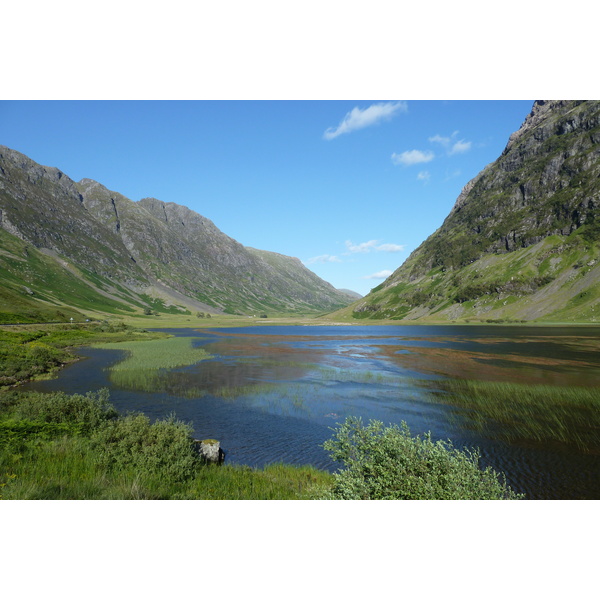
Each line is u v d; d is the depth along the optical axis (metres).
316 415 28.66
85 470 12.62
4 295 135.88
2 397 22.89
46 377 42.69
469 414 28.62
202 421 26.95
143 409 30.09
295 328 191.50
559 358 58.62
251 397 34.41
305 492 13.16
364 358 63.69
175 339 103.12
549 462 19.39
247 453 20.53
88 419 18.73
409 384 40.59
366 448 12.10
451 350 73.62
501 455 20.45
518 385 38.12
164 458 13.85
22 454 13.73
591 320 166.62
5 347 50.56
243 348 82.06
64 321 131.50
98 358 59.66
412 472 10.66
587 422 25.97
